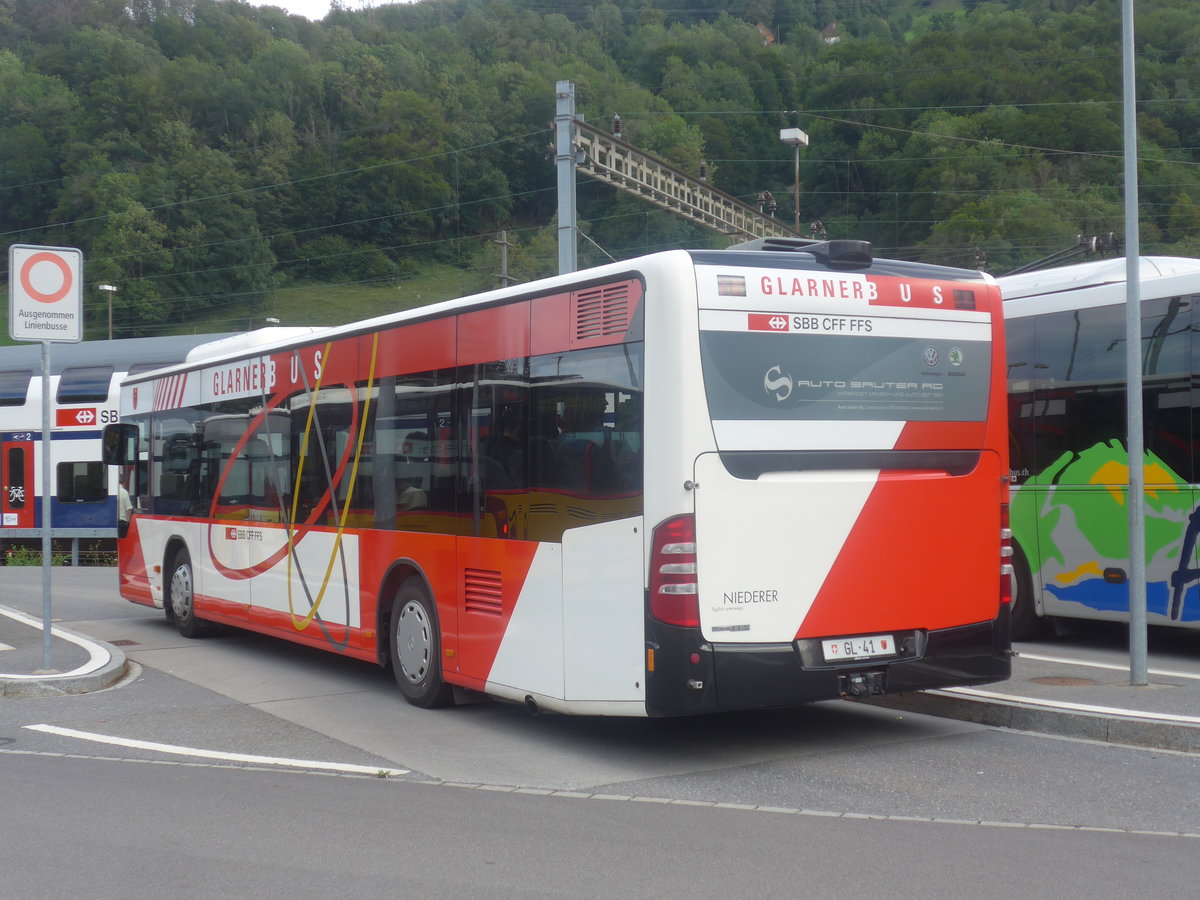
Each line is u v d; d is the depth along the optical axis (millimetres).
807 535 7133
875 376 7430
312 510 10633
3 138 110875
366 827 6066
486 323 8359
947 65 62844
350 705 9445
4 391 27641
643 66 82625
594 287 7398
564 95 19141
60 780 7129
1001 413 7918
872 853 5562
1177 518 10469
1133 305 9062
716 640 6852
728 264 7055
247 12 141250
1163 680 9289
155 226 100062
